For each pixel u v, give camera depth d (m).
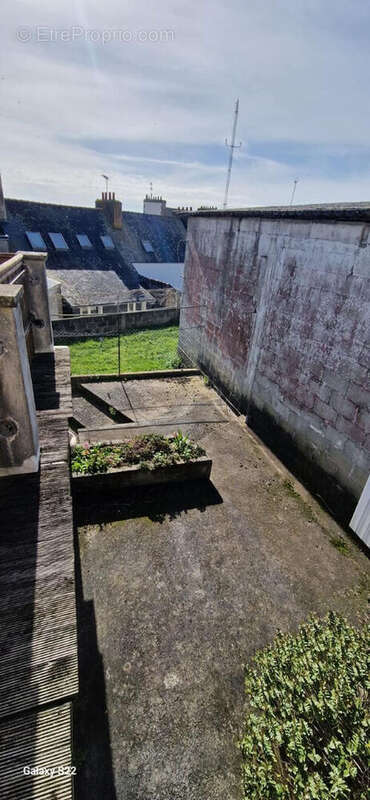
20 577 2.22
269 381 6.66
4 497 2.76
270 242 6.31
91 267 20.48
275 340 6.38
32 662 1.82
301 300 5.59
